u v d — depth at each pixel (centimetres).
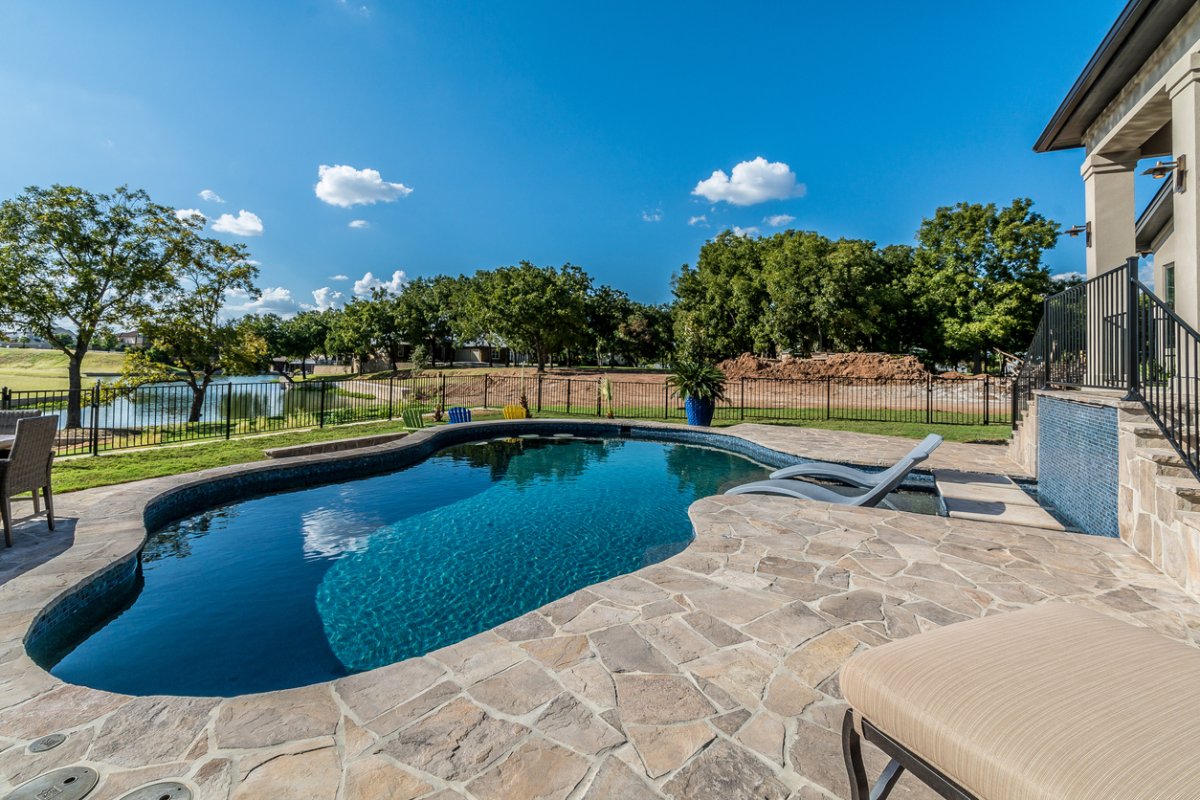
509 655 244
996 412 1581
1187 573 317
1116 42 554
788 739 186
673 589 323
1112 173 700
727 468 910
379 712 202
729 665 235
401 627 356
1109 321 471
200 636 342
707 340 3441
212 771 170
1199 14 499
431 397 2195
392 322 4569
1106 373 479
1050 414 591
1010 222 2650
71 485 609
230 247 1647
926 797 155
